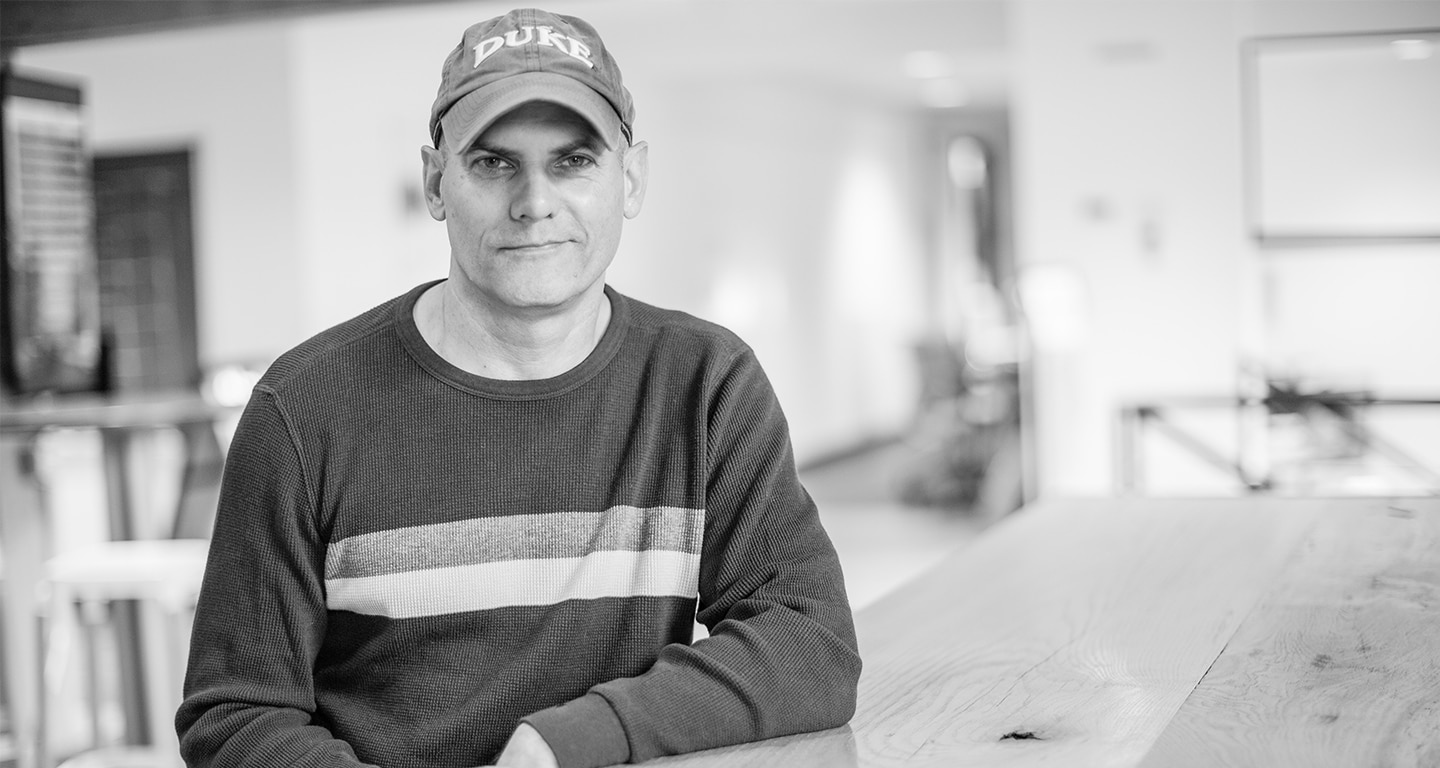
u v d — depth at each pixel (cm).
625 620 132
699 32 839
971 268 1462
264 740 122
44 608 386
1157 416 514
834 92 1175
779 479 134
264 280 773
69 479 695
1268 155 596
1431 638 149
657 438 133
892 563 704
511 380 131
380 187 831
